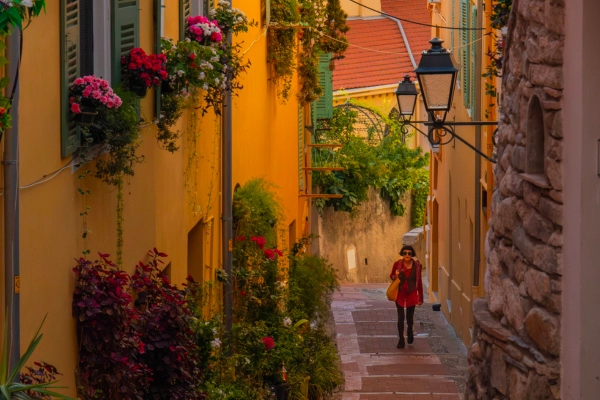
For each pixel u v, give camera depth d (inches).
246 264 614.5
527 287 293.7
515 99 315.0
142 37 383.2
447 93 491.2
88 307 289.3
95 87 284.8
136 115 352.2
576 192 258.5
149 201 401.4
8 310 228.8
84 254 296.8
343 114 1489.9
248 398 488.7
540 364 279.3
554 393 275.1
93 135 303.4
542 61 281.4
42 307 260.7
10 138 228.4
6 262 229.3
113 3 336.5
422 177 1547.7
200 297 489.7
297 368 602.9
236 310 597.3
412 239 1455.5
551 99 276.1
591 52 252.7
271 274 622.8
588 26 252.5
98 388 296.7
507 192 319.9
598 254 255.4
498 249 329.1
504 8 498.0
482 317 331.3
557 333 275.4
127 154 330.6
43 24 261.3
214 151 563.2
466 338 850.1
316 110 1257.4
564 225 270.2
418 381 689.6
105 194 329.1
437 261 1251.2
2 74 226.4
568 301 267.9
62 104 276.2
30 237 250.7
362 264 1476.4
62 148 276.5
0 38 211.6
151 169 404.5
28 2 201.0
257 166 741.9
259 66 749.3
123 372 296.7
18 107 234.1
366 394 650.8
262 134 768.9
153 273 396.8
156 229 415.5
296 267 724.0
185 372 360.2
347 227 1441.9
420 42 1913.1
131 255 369.7
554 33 273.9
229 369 487.5
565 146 268.8
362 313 1023.6
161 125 413.1
